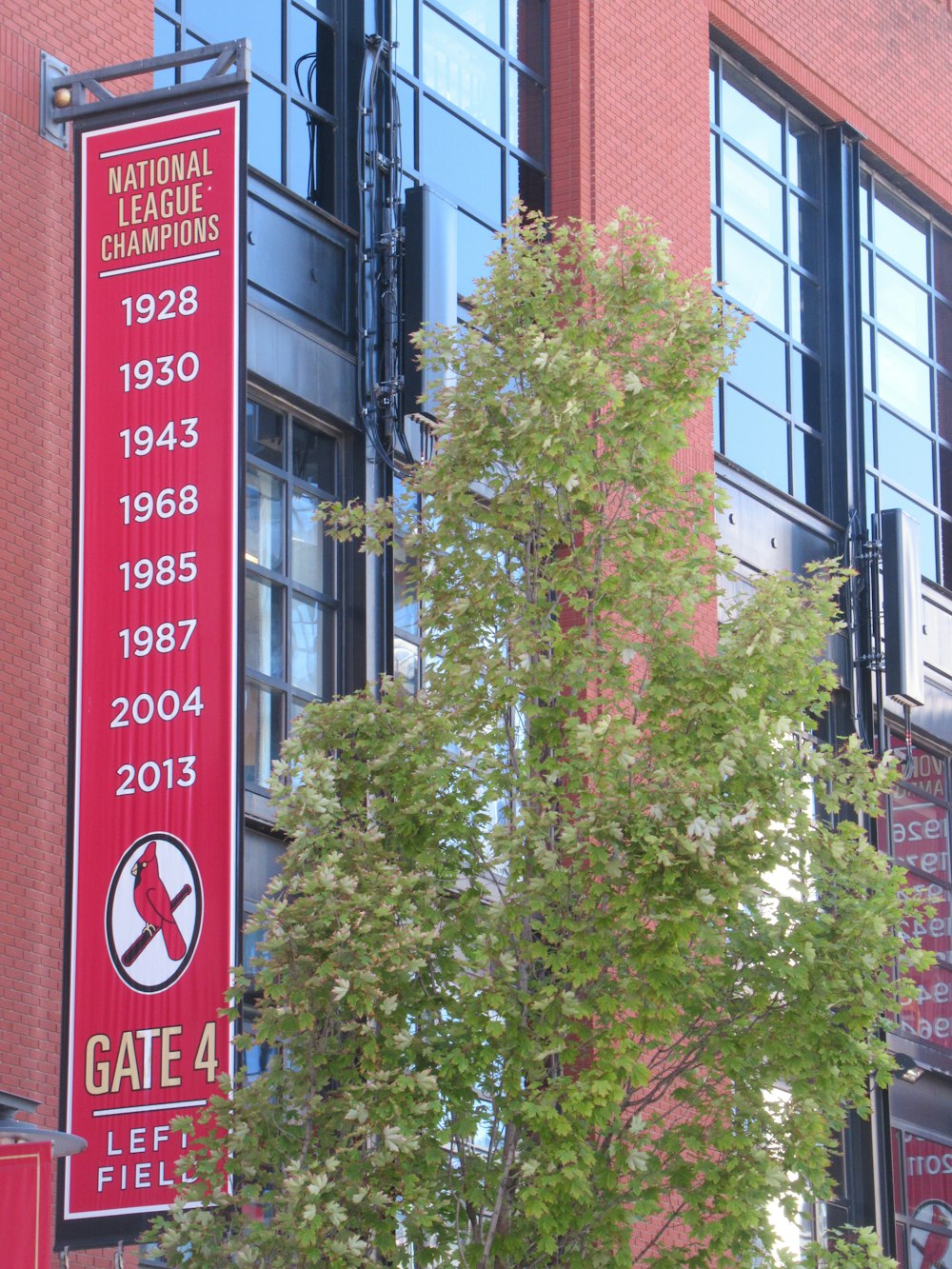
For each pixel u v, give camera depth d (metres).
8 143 19.78
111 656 17.75
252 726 21.58
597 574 16.73
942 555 35.28
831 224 33.31
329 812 15.75
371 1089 14.93
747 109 32.06
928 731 33.38
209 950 16.89
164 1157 16.59
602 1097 14.89
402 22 25.42
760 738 15.43
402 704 16.95
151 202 18.75
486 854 16.39
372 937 14.94
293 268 23.11
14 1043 18.23
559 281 17.77
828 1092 15.62
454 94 26.08
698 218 29.22
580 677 16.30
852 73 33.75
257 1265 14.73
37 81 20.16
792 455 31.62
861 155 34.53
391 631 23.12
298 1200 14.41
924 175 35.41
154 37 22.14
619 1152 15.30
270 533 22.39
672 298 17.19
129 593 17.84
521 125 27.19
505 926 15.72
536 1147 15.17
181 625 17.64
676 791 15.23
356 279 23.94
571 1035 16.34
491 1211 15.70
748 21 31.47
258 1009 16.06
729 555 17.34
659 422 16.67
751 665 16.22
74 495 18.19
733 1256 15.70
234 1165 14.85
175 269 18.52
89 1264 18.23
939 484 35.50
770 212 32.16
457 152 25.94
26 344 19.66
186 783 17.27
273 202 22.92
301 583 22.70
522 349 17.03
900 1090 30.98
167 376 18.27
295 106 23.92
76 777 17.55
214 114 18.81
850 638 31.05
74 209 18.94
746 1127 15.80
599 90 27.61
